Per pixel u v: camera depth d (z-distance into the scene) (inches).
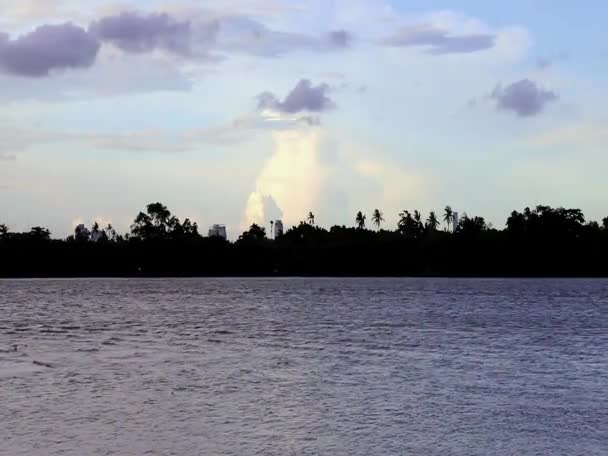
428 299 6830.7
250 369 2233.0
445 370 2226.9
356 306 5812.0
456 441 1409.9
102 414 1598.2
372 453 1332.4
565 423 1541.6
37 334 3435.0
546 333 3479.3
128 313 5054.1
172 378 2054.6
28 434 1432.1
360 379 2057.1
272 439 1413.6
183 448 1352.1
